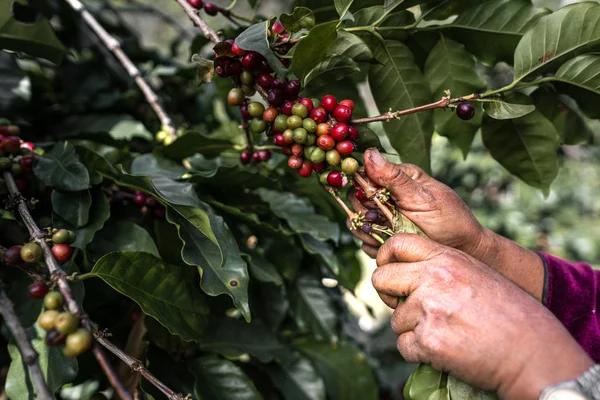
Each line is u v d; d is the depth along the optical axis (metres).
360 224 0.90
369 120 0.89
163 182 1.02
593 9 0.87
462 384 0.75
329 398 1.52
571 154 5.09
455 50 1.13
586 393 0.63
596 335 1.00
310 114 0.87
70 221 0.94
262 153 1.18
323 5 1.19
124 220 1.11
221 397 1.06
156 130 1.75
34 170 0.99
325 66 0.91
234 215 1.12
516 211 4.79
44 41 1.02
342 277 1.40
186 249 0.93
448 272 0.74
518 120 1.14
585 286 1.04
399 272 0.78
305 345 1.46
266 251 1.25
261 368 1.32
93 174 1.01
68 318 0.64
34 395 0.80
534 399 0.65
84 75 1.68
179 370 1.07
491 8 1.04
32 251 0.74
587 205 5.50
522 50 0.94
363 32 1.03
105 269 0.86
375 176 0.87
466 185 4.80
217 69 0.93
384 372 2.07
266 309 1.26
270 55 0.80
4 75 1.44
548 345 0.66
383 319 3.18
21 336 0.64
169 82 1.96
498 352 0.67
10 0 0.93
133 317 1.08
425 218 0.92
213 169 1.27
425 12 1.04
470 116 0.92
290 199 1.26
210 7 1.10
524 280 1.04
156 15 2.07
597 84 0.95
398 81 1.11
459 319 0.70
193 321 0.97
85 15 1.36
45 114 1.53
